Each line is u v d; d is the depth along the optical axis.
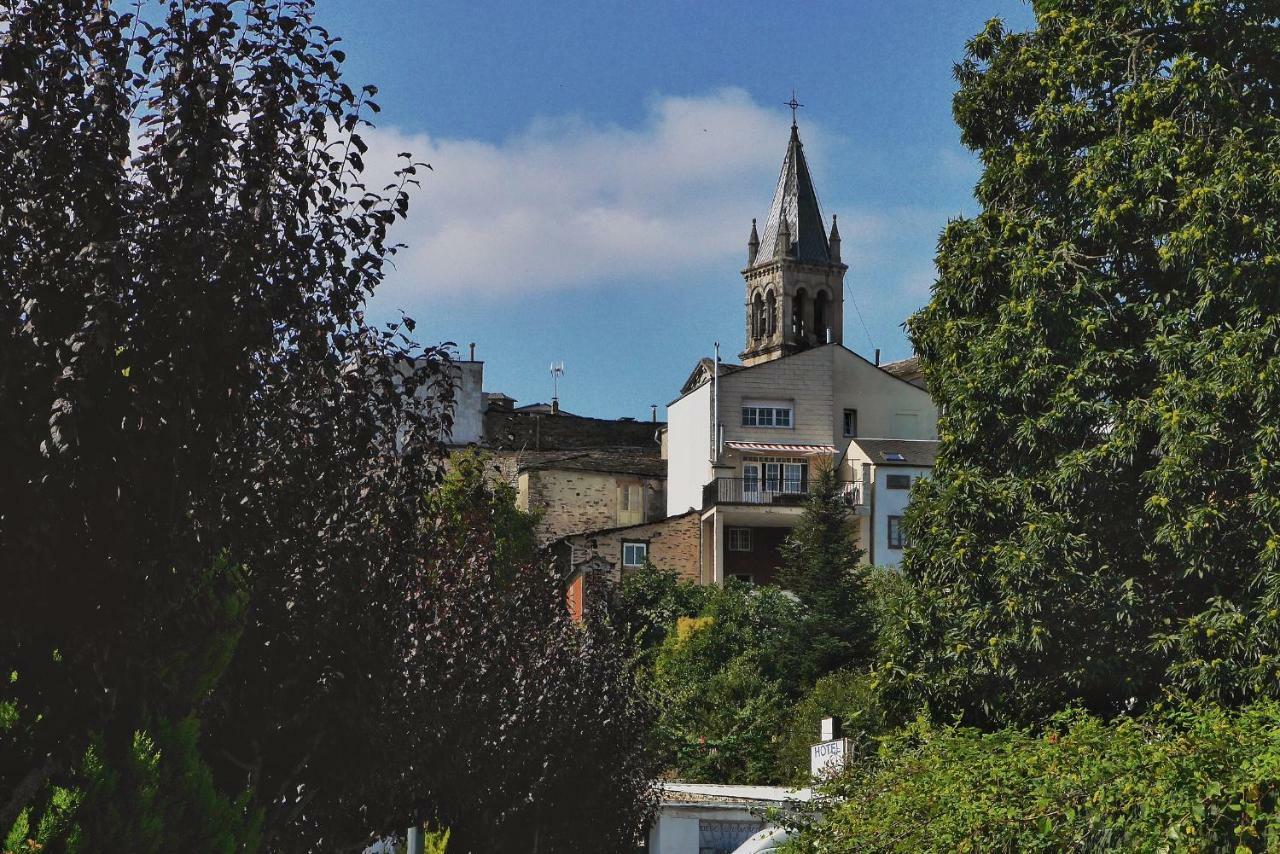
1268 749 10.26
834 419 74.12
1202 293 19.25
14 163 7.75
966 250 21.67
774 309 105.56
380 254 9.89
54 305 7.59
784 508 69.00
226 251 8.16
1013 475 20.45
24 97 7.77
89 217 7.76
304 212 9.10
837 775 17.47
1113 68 21.00
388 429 12.49
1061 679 19.53
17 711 7.95
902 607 21.03
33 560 7.38
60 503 7.46
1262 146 19.42
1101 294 20.00
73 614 7.68
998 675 19.91
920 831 13.81
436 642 15.56
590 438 87.56
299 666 11.32
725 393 73.19
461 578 17.62
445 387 13.08
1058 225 20.92
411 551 12.41
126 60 8.29
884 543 67.81
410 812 15.62
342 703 11.52
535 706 20.59
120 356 7.51
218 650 9.92
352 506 11.70
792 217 106.44
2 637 7.59
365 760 12.30
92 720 8.10
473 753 17.98
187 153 8.10
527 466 73.62
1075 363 20.02
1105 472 19.14
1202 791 10.17
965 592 20.16
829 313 106.25
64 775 7.95
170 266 7.83
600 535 67.81
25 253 7.81
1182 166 19.41
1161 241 19.81
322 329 9.82
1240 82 20.23
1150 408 18.91
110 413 7.48
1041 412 20.30
